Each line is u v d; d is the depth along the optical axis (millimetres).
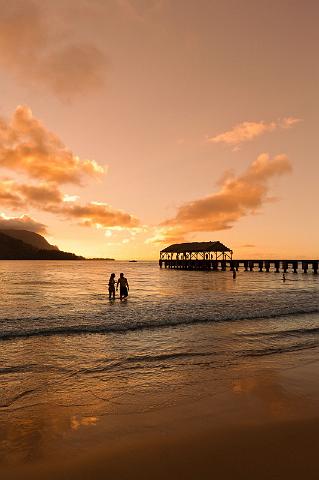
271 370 8133
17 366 8266
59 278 57750
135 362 8703
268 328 13297
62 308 19000
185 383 7188
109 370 8047
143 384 7117
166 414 5609
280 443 4535
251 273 77188
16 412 5664
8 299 24141
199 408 5883
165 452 4320
